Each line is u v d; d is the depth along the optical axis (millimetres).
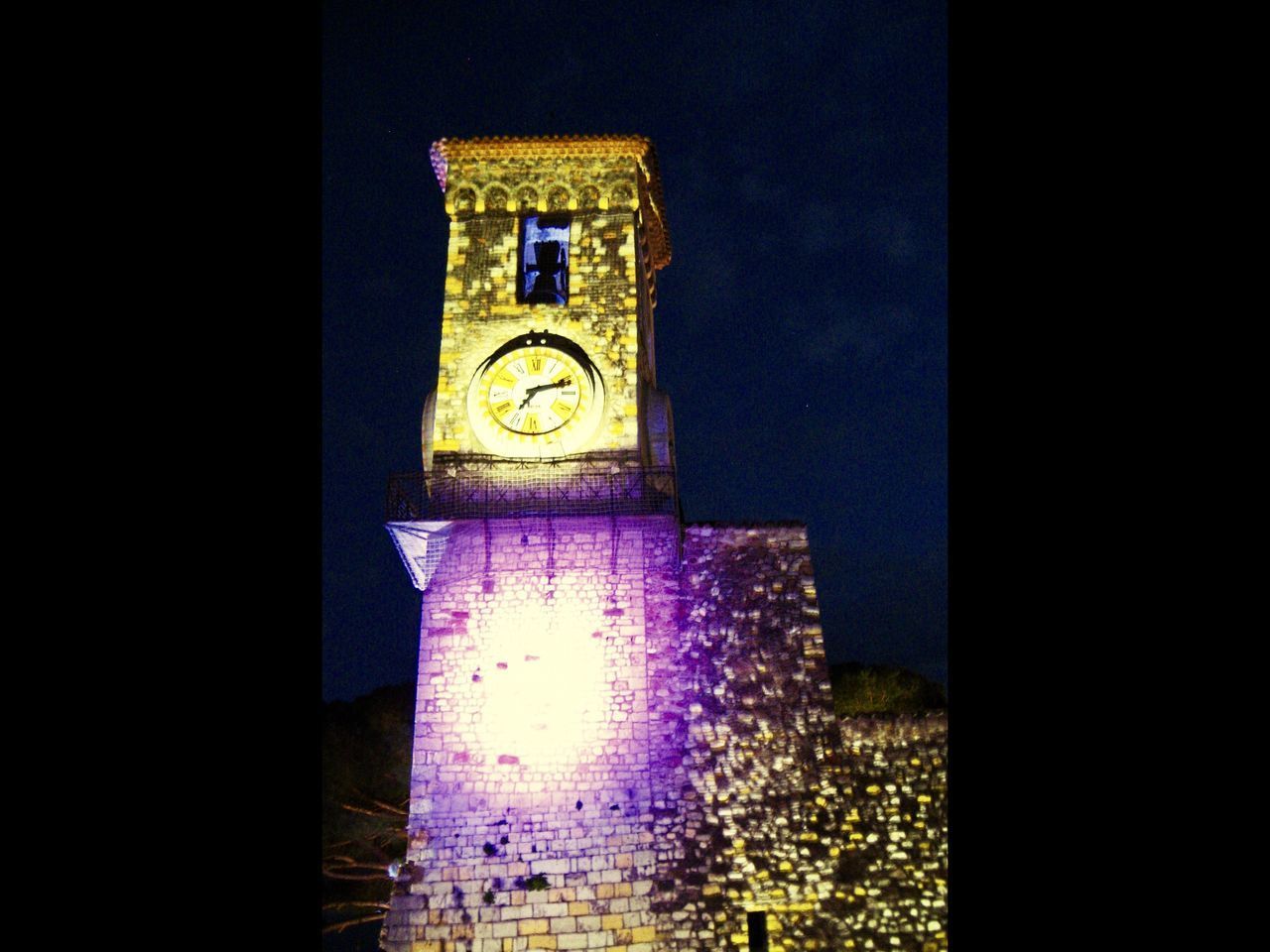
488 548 23141
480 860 21250
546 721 22141
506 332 24453
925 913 21016
